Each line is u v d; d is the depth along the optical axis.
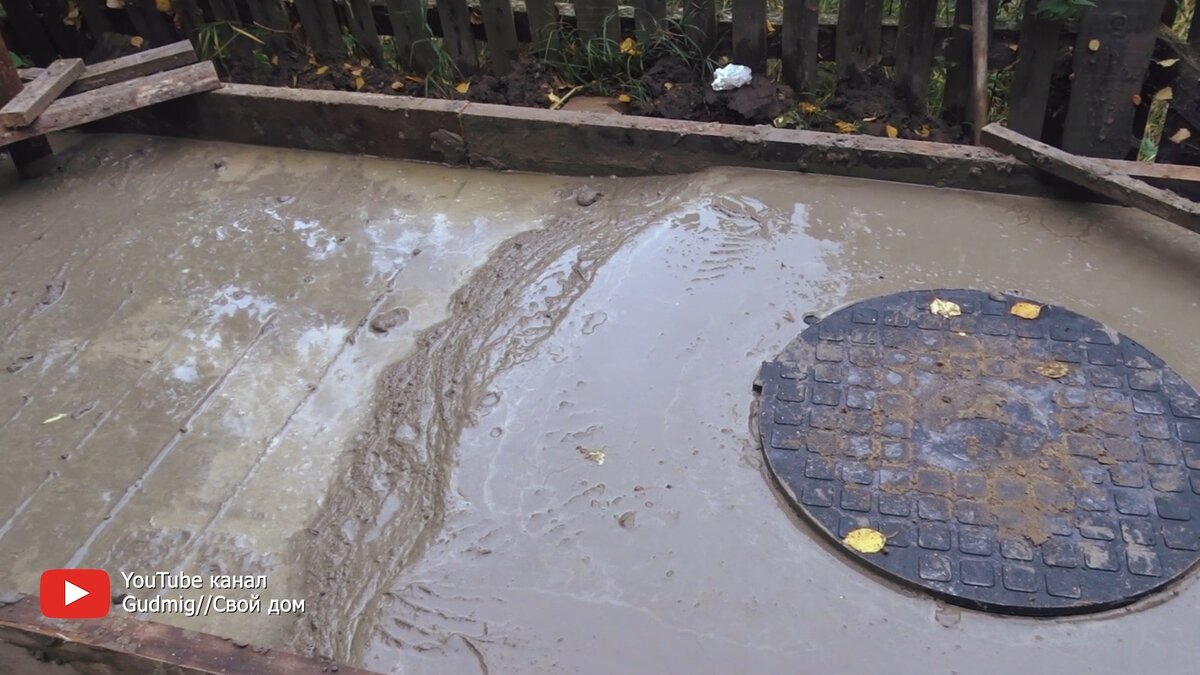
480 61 4.20
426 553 2.35
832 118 3.70
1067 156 3.12
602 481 2.48
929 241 3.14
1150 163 3.21
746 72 3.76
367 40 4.14
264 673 1.85
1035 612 2.14
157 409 2.82
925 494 2.38
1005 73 3.61
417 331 3.01
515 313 3.01
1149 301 2.89
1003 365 2.69
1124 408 2.55
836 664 2.08
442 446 2.61
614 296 3.02
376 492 2.52
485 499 2.46
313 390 2.84
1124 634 2.11
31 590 2.35
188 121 3.95
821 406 2.61
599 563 2.30
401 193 3.62
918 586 2.20
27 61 4.55
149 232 3.52
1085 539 2.26
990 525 2.30
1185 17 3.93
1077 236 3.12
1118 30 3.22
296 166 3.81
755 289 3.00
